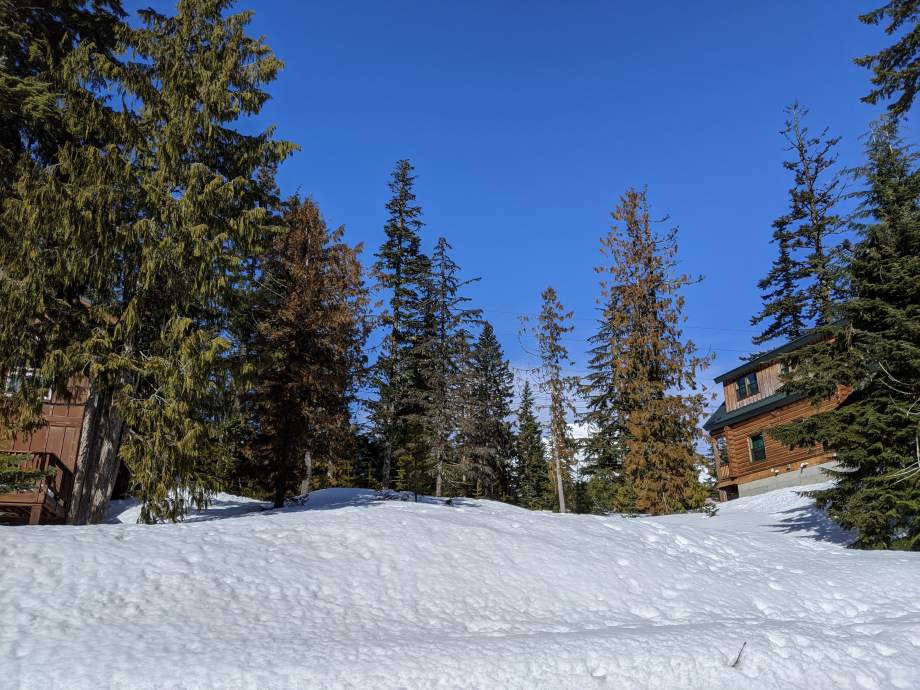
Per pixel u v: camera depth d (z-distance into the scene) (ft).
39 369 43.16
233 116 50.08
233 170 51.13
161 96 47.47
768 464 101.14
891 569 41.16
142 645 21.35
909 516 49.24
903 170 55.11
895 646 25.91
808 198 115.55
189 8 50.85
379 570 32.19
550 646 23.66
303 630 24.57
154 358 43.16
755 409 103.91
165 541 31.68
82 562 27.25
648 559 40.98
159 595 25.77
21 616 22.33
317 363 67.31
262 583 28.48
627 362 90.02
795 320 119.14
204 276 45.37
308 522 38.68
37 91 45.39
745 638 25.79
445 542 37.63
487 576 33.53
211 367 43.68
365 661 21.22
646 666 22.75
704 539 49.93
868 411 50.80
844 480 52.11
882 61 71.67
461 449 91.30
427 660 21.62
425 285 103.45
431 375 88.43
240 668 19.94
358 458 129.39
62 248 42.16
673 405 85.92
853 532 57.72
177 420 42.24
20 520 56.34
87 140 50.19
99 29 53.11
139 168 46.88
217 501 65.10
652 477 86.22
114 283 46.21
